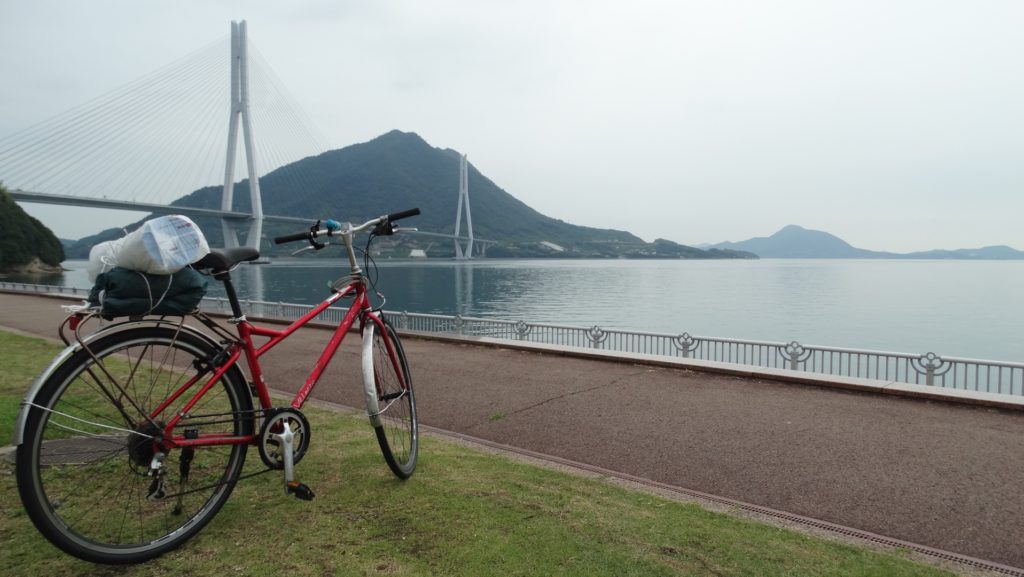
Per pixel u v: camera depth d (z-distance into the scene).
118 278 2.30
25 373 6.83
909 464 4.19
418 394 6.46
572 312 108.62
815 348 8.43
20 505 2.98
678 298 145.50
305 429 2.96
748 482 3.87
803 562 2.63
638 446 4.60
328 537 2.68
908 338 91.75
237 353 2.77
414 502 3.09
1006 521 3.32
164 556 2.50
